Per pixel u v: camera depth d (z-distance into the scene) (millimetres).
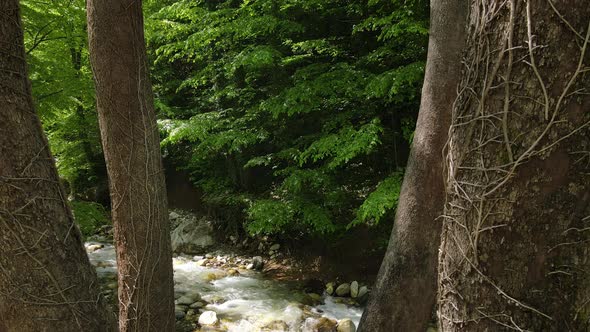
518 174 1100
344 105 4910
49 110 4781
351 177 5312
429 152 2285
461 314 1273
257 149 6773
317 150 4688
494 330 1182
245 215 6641
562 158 1051
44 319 1685
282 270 5754
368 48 5305
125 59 2434
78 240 1849
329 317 4418
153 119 2641
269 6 5340
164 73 8281
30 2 4562
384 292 2434
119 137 2502
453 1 2238
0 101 1587
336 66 4719
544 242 1092
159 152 2697
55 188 1764
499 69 1117
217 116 6004
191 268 5883
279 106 4680
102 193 9016
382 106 4793
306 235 5926
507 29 1090
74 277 1772
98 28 2387
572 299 1091
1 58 1597
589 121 1026
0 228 1589
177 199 8891
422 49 4254
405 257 2363
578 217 1065
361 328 2521
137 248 2596
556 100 1033
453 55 2217
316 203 5207
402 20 3805
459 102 1271
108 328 1914
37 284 1662
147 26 6105
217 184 7438
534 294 1115
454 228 1283
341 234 5328
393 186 4047
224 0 6852
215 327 4168
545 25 1021
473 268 1218
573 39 1000
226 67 5473
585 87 1015
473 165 1203
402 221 2406
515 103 1089
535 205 1088
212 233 7027
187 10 5918
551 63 1025
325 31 5672
